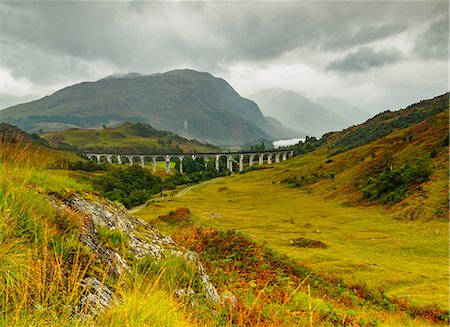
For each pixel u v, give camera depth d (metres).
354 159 133.12
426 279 32.41
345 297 16.70
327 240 50.59
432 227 55.19
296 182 133.50
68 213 6.46
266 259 17.11
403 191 76.25
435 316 20.34
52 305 4.09
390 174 85.62
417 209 64.69
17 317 3.58
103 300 5.03
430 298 26.11
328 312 10.80
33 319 3.75
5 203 5.13
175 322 5.17
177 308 5.83
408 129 146.00
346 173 116.31
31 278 4.30
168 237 10.09
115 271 6.14
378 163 107.69
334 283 19.14
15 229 5.03
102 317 4.54
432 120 136.50
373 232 56.53
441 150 92.00
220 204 101.94
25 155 7.64
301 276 17.05
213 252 16.58
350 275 32.62
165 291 6.32
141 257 7.56
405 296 26.59
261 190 129.38
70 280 4.77
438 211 60.69
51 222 5.88
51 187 7.60
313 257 38.62
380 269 34.88
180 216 45.94
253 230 58.34
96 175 109.50
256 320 7.53
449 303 24.38
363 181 101.88
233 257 15.91
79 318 4.16
